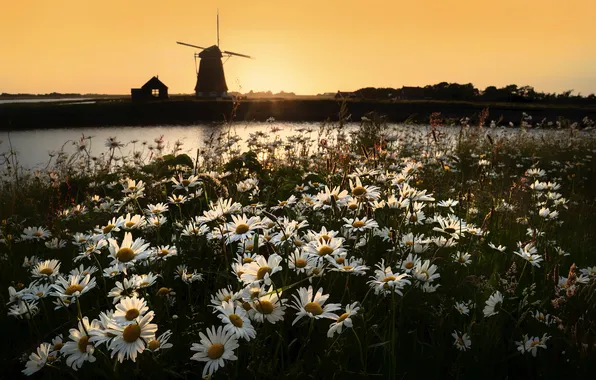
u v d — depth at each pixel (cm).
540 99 7381
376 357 210
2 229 374
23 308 230
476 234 322
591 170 908
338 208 307
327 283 248
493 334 221
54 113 6031
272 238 252
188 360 199
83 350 168
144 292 226
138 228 304
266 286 211
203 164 636
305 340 203
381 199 350
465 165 860
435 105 6034
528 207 504
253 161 555
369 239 299
